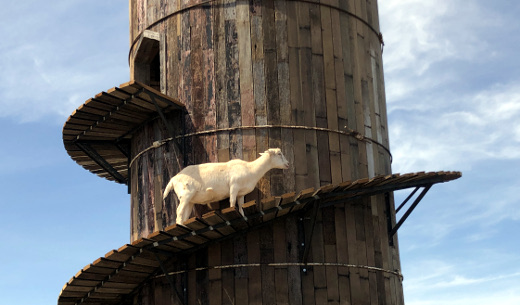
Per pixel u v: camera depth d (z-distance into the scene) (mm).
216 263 17984
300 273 17812
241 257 17875
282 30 19203
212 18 19453
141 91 18156
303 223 18109
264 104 18719
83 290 18812
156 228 19172
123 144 21812
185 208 17688
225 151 18578
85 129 20672
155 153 19641
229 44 19172
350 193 18016
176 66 19656
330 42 19609
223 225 16734
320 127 18891
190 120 19078
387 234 19688
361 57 20344
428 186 19297
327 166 18703
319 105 19047
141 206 19922
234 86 18922
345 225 18516
